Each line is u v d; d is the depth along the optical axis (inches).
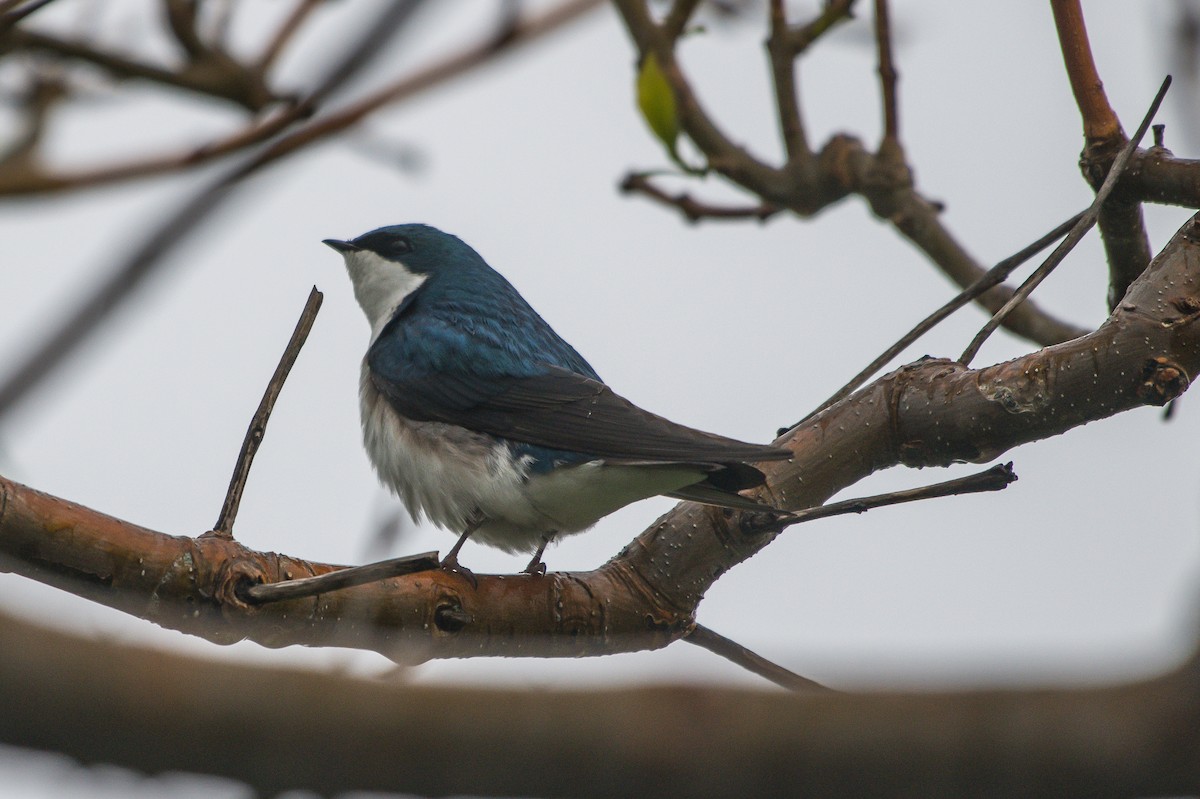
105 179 473.7
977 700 130.9
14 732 138.9
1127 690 127.3
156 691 142.5
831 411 377.1
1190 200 350.0
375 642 331.3
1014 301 356.2
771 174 504.7
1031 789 129.3
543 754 143.3
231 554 299.6
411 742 143.0
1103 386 326.3
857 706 135.2
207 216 402.9
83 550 285.6
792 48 504.4
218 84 514.9
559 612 360.5
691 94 507.5
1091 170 360.2
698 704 141.7
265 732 143.6
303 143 427.8
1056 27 360.5
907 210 493.7
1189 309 319.9
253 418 309.9
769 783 136.4
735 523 366.9
